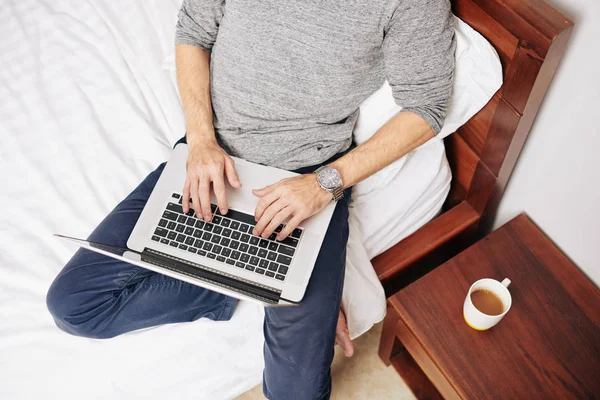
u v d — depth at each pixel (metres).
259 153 1.31
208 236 1.20
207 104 1.35
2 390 1.21
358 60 1.20
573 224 1.28
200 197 1.22
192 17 1.37
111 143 1.49
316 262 1.21
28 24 1.69
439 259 1.57
